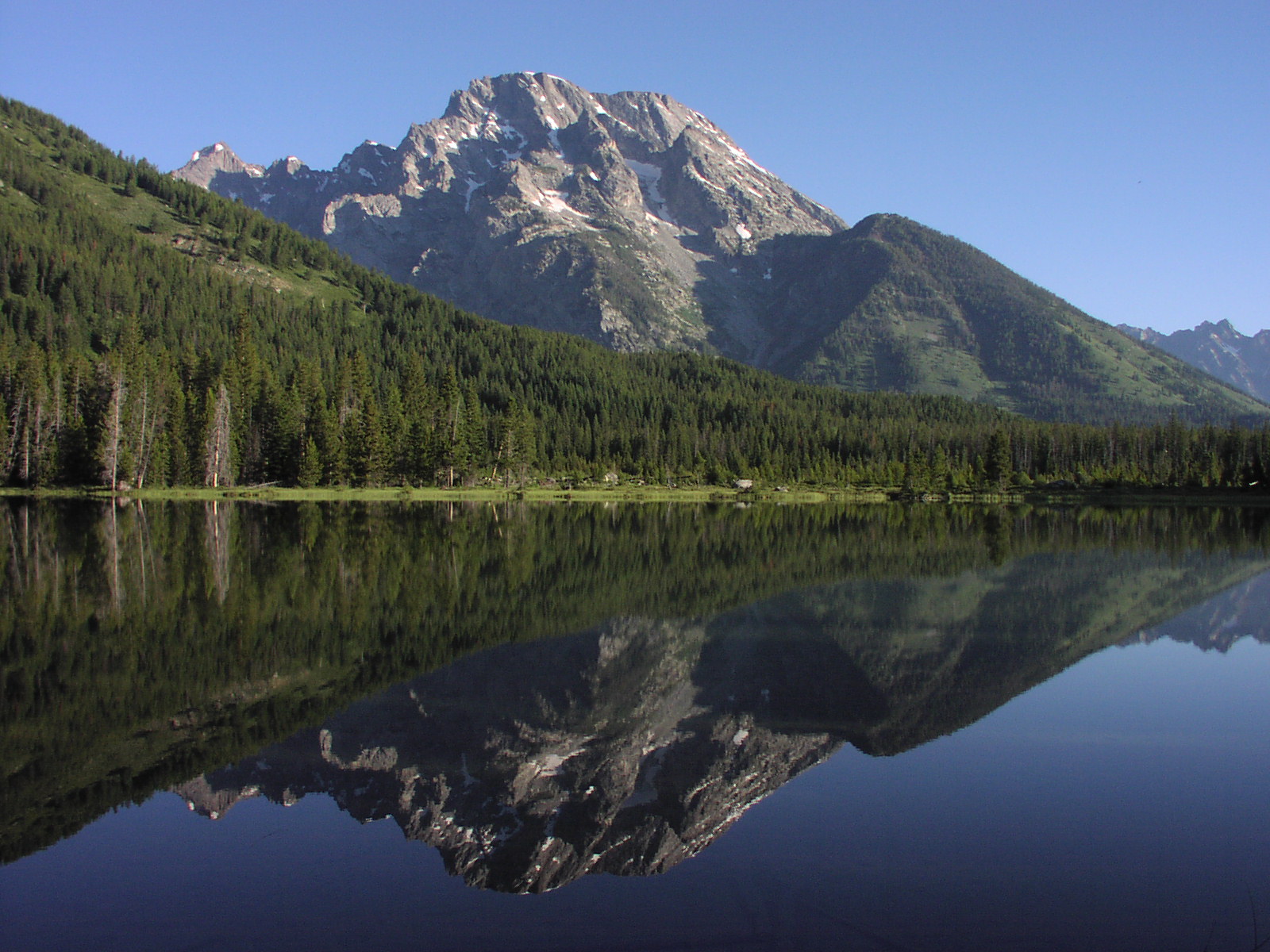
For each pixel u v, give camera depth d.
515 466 139.00
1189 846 14.48
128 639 28.08
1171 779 17.70
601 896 12.69
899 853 14.20
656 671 26.20
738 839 14.77
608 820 15.48
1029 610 38.03
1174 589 44.66
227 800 15.97
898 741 20.08
